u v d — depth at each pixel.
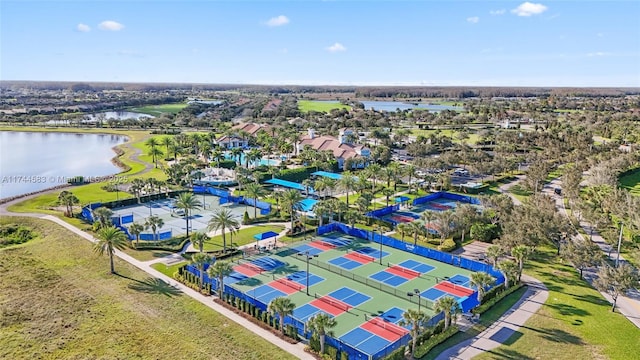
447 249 90.94
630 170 163.00
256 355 54.12
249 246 92.56
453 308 58.62
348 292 73.12
